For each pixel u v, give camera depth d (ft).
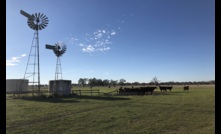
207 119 51.75
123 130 41.22
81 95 144.25
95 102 94.43
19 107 77.41
